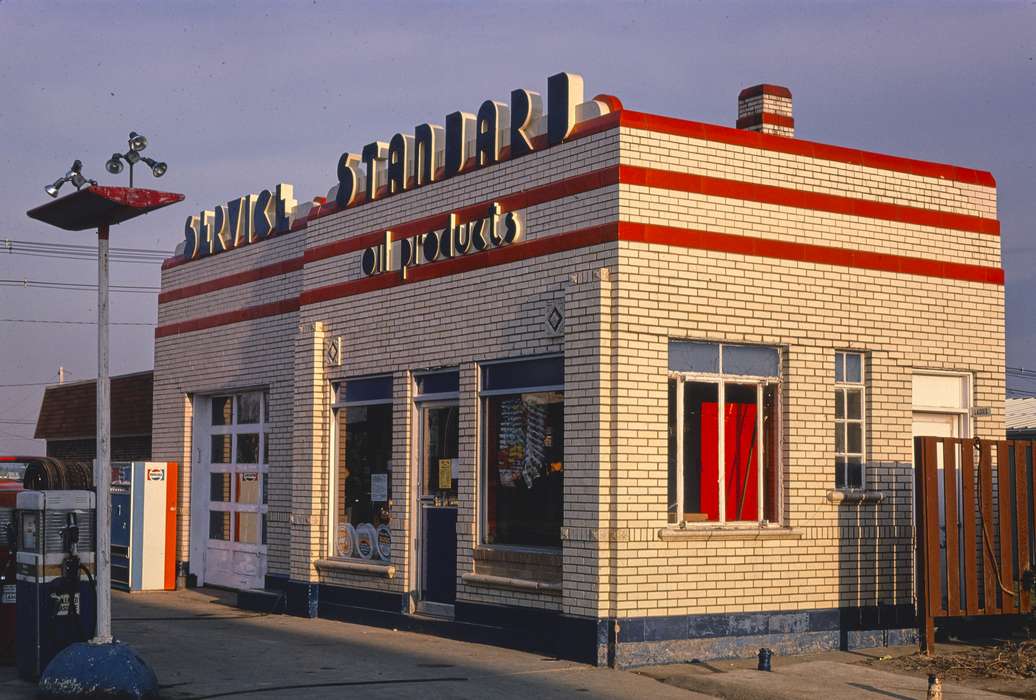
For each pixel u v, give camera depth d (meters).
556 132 13.56
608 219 12.84
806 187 14.01
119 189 10.62
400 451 15.69
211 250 21.38
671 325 12.95
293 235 19.20
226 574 20.73
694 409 13.28
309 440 17.25
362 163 17.22
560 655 12.96
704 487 13.28
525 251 13.85
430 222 15.45
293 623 16.36
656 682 11.91
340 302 17.02
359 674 12.07
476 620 14.31
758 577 13.38
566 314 13.11
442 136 15.59
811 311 13.94
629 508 12.59
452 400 15.16
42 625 11.41
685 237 13.08
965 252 15.23
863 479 14.37
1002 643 14.27
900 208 14.73
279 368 19.19
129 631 15.38
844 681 11.78
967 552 13.52
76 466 11.95
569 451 12.97
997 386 15.41
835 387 14.21
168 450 22.12
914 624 14.41
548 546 13.52
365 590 16.22
